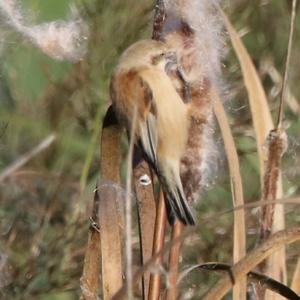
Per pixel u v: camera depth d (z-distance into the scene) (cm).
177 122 380
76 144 432
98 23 432
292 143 423
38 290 418
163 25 382
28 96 445
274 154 385
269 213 385
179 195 379
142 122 379
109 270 383
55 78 443
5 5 392
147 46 380
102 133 384
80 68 434
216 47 383
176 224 382
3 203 426
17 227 423
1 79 443
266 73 459
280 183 386
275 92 445
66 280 418
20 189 426
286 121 431
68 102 442
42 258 420
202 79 381
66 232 421
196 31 382
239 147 428
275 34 475
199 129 381
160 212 382
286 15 475
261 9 473
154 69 380
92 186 424
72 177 428
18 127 434
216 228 422
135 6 436
